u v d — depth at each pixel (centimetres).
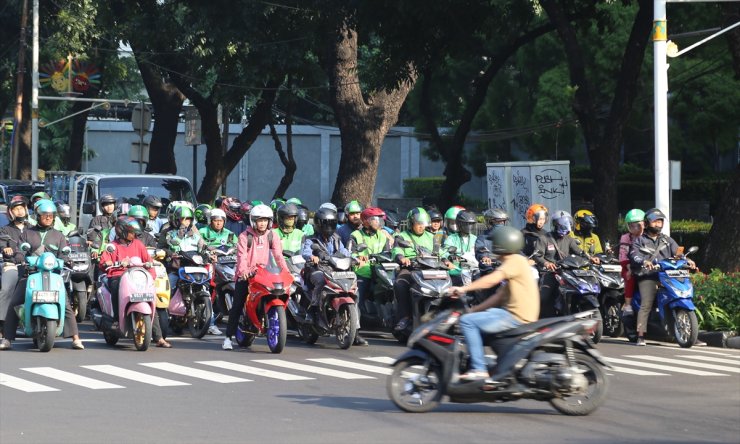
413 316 2628
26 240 2616
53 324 2469
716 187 6331
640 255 2673
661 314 2688
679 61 5684
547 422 1611
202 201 6131
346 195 5084
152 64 5850
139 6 5591
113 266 2561
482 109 6681
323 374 2155
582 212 2881
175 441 1464
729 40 3441
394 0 4212
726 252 3366
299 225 3098
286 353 2517
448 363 1661
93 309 2683
